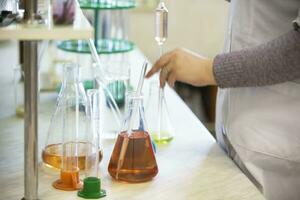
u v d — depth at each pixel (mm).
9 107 1871
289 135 1425
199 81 1389
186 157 1476
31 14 1048
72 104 1309
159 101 1564
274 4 1409
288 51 1261
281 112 1423
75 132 1304
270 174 1468
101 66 1720
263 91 1437
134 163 1288
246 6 1458
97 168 1305
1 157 1450
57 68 2254
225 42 1595
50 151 1349
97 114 1346
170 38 3492
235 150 1500
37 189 1175
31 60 1105
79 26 1020
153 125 1565
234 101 1473
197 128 1718
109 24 2564
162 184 1303
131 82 2059
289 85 1413
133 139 1287
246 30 1448
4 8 1150
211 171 1389
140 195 1240
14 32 974
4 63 2398
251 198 1249
